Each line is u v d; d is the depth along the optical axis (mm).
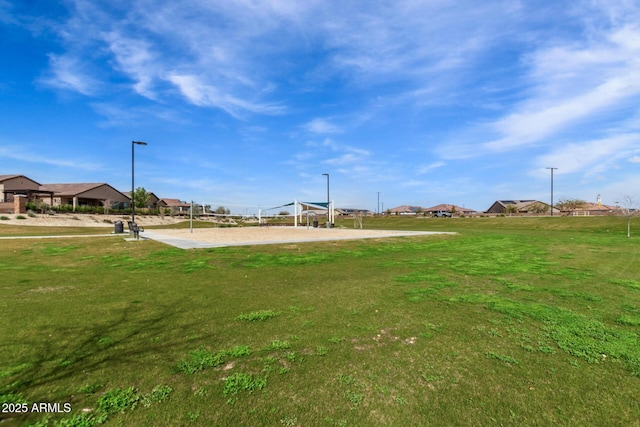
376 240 16469
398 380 3197
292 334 4332
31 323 4680
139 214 45156
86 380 3139
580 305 5680
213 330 4465
